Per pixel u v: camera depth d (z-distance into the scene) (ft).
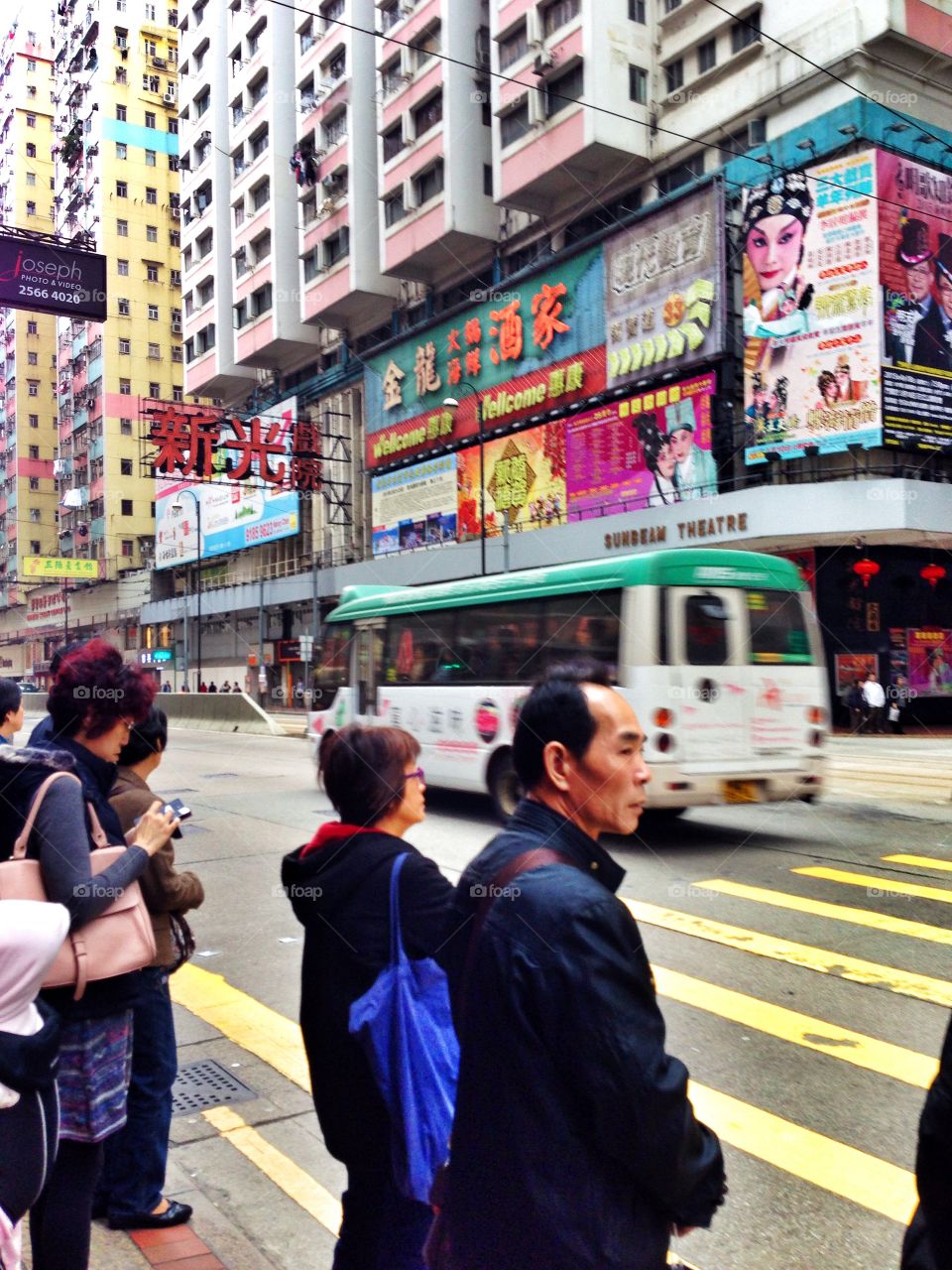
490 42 108.47
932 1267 4.93
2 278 24.48
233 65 153.07
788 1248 9.42
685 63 87.97
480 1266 4.67
